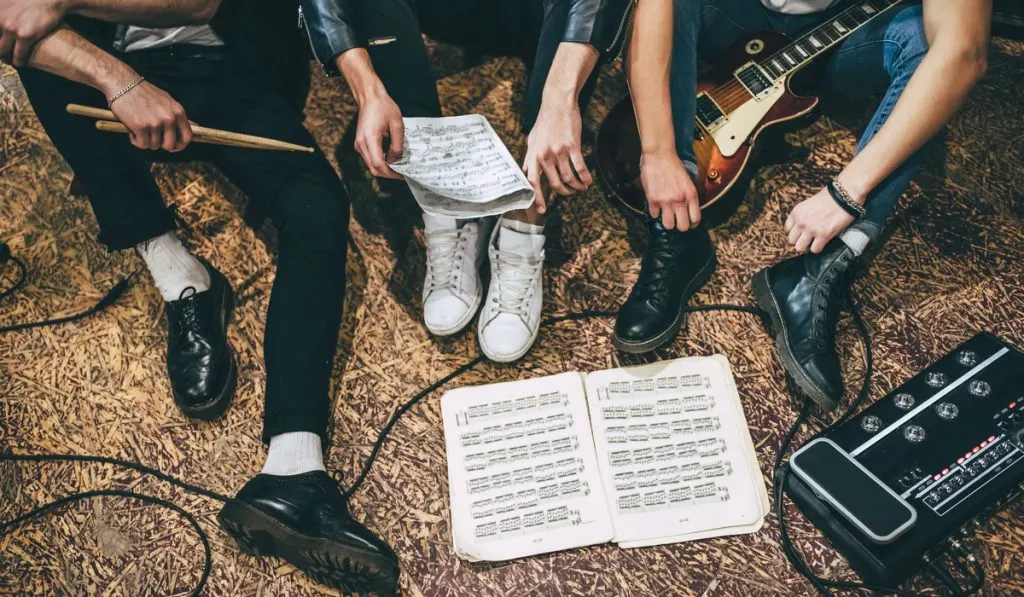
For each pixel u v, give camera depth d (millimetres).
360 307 1962
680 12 1746
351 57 1636
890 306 1920
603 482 1733
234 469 1794
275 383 1653
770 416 1811
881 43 1795
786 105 1899
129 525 1742
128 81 1571
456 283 1866
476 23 2016
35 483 1788
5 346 1945
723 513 1703
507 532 1691
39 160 2186
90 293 2004
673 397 1805
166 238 1847
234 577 1690
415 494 1755
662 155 1680
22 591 1679
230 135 1668
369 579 1597
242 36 1784
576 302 1951
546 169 1618
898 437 1668
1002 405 1681
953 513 1589
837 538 1649
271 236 2051
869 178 1658
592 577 1663
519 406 1799
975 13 1569
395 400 1854
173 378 1814
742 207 2049
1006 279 1944
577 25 1588
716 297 1945
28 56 1547
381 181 2107
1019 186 2064
